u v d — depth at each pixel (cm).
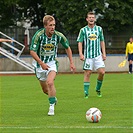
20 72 6956
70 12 7544
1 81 5159
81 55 3209
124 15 7706
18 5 8250
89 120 2078
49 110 2361
